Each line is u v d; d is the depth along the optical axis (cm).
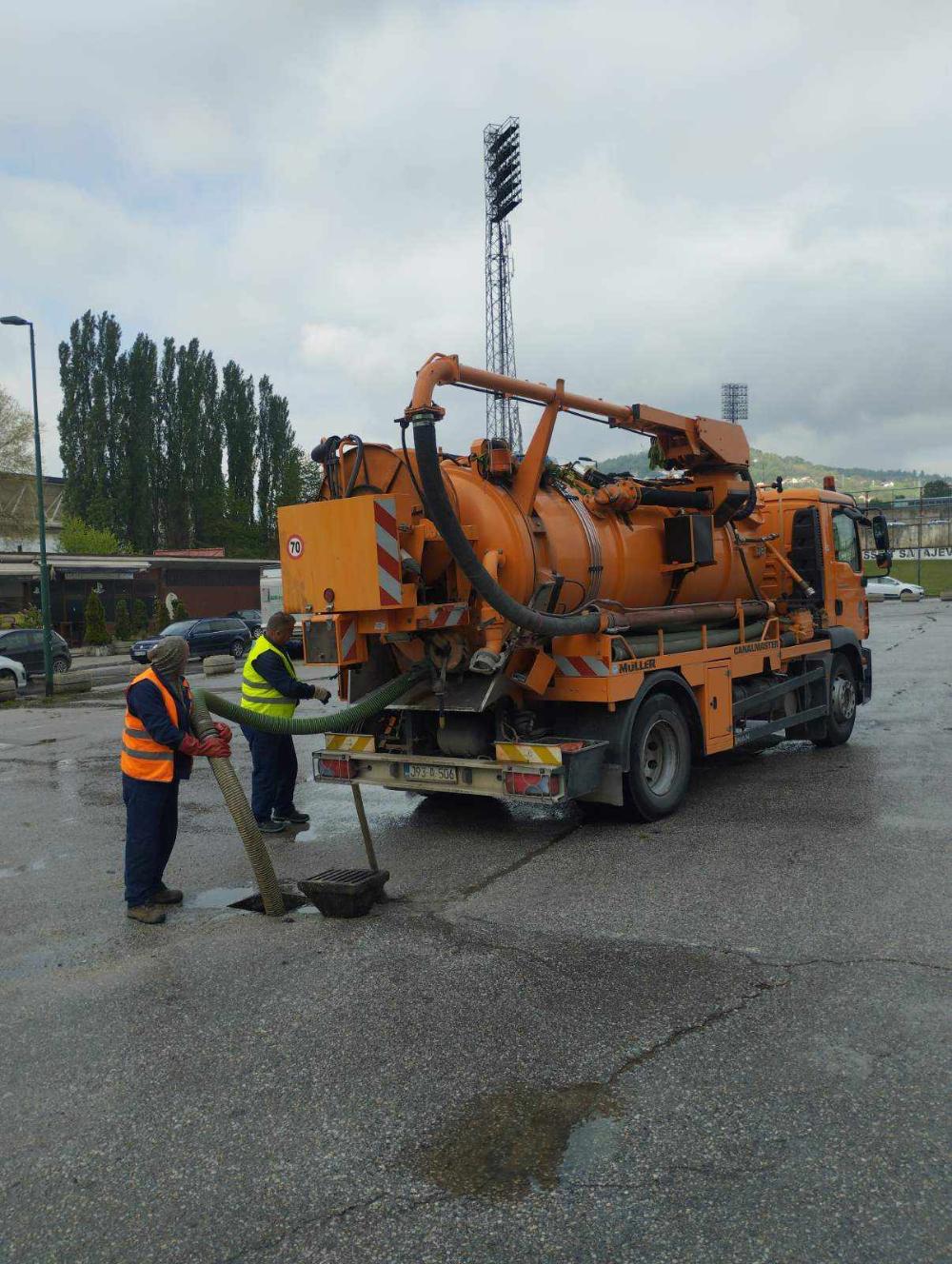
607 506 748
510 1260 246
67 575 3772
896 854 582
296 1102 328
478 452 681
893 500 9006
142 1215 271
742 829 661
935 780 791
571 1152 291
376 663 711
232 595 4650
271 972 444
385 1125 311
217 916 534
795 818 685
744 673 823
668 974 419
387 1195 275
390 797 836
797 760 909
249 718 620
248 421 6500
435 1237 256
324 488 698
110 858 679
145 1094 339
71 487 5541
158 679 534
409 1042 366
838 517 1022
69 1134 315
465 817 743
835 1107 308
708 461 861
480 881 570
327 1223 264
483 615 641
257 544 6456
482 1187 276
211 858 657
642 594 780
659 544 793
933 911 482
